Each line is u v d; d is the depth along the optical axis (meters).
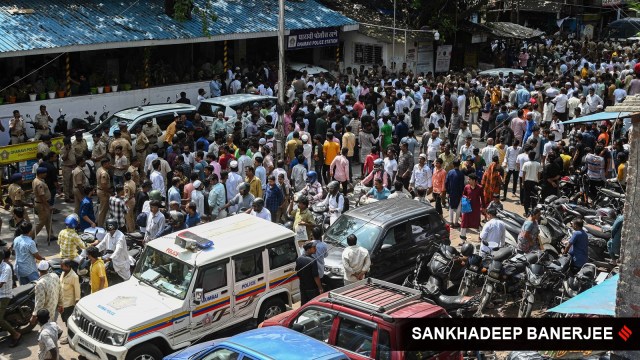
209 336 10.87
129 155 17.89
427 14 35.06
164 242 11.29
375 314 8.88
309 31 30.11
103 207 16.03
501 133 21.23
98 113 24.33
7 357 11.04
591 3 49.78
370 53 33.53
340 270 12.36
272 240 11.58
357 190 17.75
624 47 42.03
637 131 8.15
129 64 26.48
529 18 52.19
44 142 17.92
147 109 20.66
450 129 23.16
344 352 9.02
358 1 36.09
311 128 21.59
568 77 30.94
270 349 8.17
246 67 30.33
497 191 17.09
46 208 15.33
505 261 12.55
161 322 10.23
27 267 12.26
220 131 19.69
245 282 11.19
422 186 16.89
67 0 24.97
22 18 22.47
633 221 8.25
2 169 17.53
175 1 25.55
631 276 8.30
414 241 13.36
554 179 17.36
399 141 20.66
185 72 28.47
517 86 27.16
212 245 11.07
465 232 15.98
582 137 19.98
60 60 24.88
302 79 27.86
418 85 26.83
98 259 11.48
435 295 11.65
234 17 28.52
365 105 24.06
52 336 9.59
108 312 10.23
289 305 11.96
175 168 15.48
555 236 14.48
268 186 15.37
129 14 25.47
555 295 12.44
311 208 15.21
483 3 35.38
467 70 34.16
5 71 23.66
